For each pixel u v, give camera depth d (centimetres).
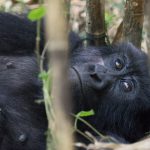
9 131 616
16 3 1058
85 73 645
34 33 742
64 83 289
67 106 298
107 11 1062
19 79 662
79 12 1082
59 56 283
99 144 451
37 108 646
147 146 462
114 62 671
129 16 720
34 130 631
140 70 674
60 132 312
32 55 720
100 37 766
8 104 627
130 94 658
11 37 733
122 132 673
